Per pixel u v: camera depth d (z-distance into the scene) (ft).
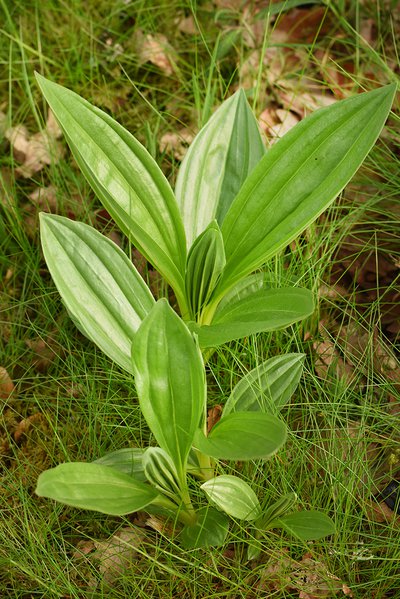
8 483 2.80
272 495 2.64
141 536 2.65
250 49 3.82
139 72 3.84
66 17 3.95
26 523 2.60
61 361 3.05
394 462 2.68
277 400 2.61
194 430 2.26
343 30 3.85
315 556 2.57
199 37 3.84
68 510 2.73
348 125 2.36
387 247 3.18
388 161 3.34
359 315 3.00
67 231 2.44
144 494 2.27
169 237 2.46
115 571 2.60
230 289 2.55
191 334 2.18
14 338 3.13
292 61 3.82
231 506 2.38
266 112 3.64
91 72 3.67
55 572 2.59
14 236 3.31
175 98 3.71
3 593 2.59
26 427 2.93
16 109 3.75
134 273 2.48
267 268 2.99
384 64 3.43
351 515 2.56
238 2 3.96
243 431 2.23
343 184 2.33
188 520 2.51
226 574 2.57
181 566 2.58
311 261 2.99
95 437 2.76
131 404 2.86
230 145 2.70
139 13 3.87
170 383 2.20
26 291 3.23
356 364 2.92
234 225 2.44
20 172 3.52
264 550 2.58
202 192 2.66
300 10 3.91
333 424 2.71
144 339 2.14
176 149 3.50
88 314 2.43
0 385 3.01
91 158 2.39
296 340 2.83
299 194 2.39
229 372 2.90
